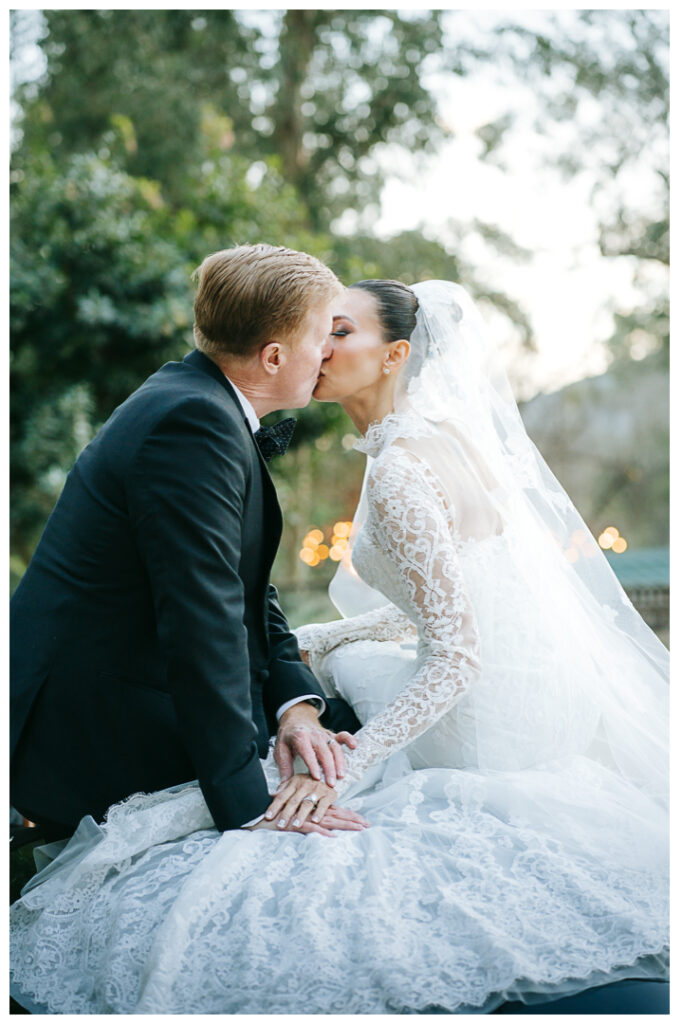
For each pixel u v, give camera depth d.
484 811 1.91
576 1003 1.58
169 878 1.76
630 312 12.27
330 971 1.59
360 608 2.69
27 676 1.89
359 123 10.94
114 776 1.90
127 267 6.71
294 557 10.65
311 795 1.84
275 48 10.34
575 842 1.85
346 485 12.83
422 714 1.91
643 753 2.10
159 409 1.86
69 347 6.84
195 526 1.79
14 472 6.90
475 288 11.75
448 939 1.65
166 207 7.52
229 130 9.55
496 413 2.25
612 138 10.95
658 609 5.62
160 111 9.44
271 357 1.98
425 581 1.93
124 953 1.67
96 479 1.90
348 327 2.19
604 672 2.19
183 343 6.96
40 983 1.73
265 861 1.75
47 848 2.05
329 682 2.47
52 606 1.91
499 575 2.07
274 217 7.86
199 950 1.64
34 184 6.73
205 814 1.88
